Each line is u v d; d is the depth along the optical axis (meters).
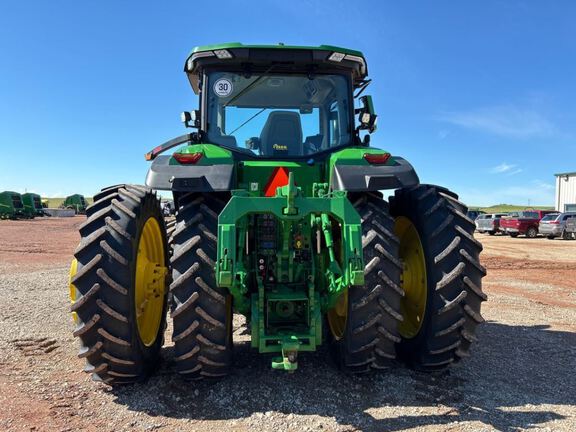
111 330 3.14
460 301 3.45
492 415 3.05
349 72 4.21
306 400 3.25
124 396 3.32
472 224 3.63
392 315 3.36
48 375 3.77
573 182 39.50
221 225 2.92
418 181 3.54
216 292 3.20
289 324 3.38
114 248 3.16
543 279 10.55
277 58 3.99
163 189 3.29
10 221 35.25
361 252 2.97
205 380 3.50
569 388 3.58
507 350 4.60
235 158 4.04
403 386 3.52
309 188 3.93
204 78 4.11
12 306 6.50
